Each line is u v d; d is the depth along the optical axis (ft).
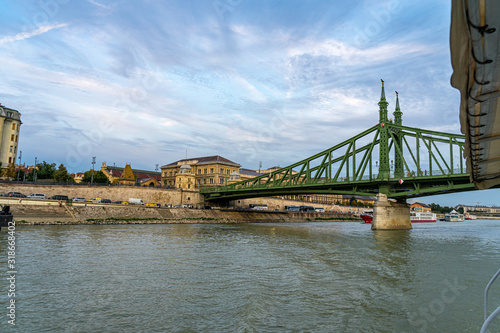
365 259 109.60
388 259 110.22
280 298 64.95
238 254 115.75
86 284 71.61
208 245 138.41
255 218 370.73
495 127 26.86
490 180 43.47
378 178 258.16
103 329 49.16
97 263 92.48
